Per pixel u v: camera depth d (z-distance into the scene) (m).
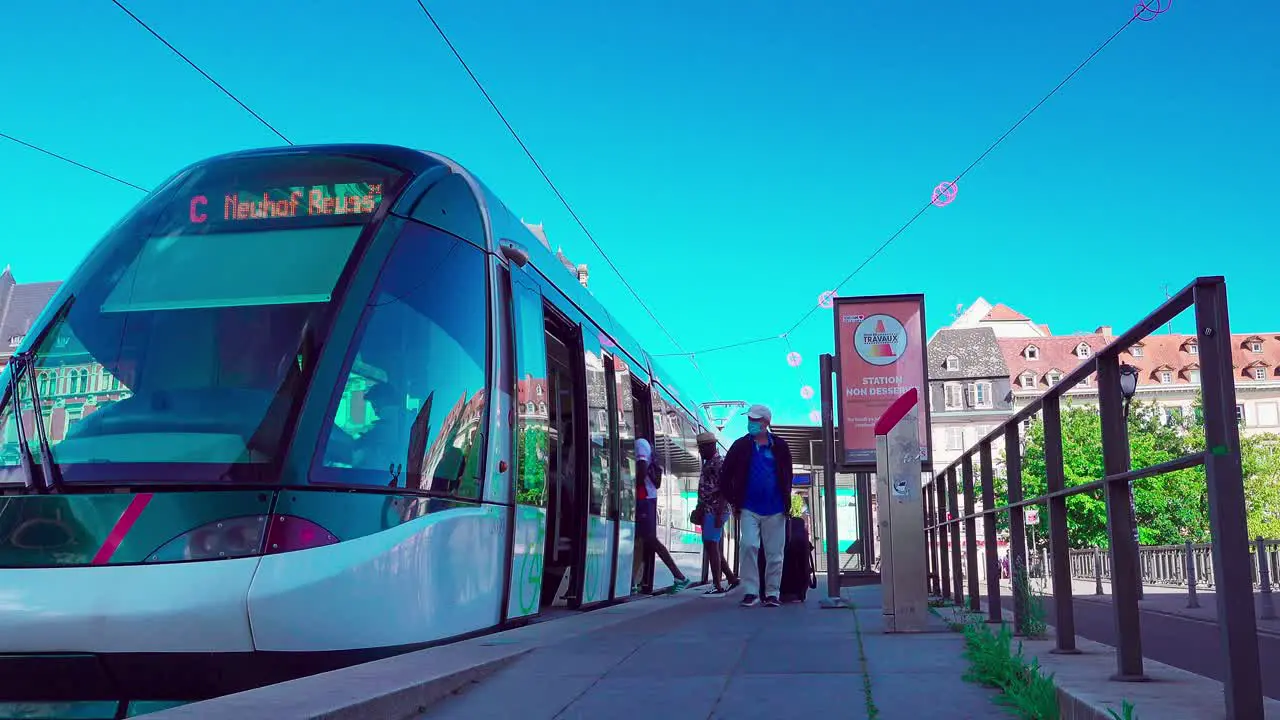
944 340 93.25
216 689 5.74
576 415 10.43
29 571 5.78
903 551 7.39
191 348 6.50
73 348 6.60
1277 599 15.57
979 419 90.62
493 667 5.40
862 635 7.08
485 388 7.58
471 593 7.11
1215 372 3.41
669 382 16.78
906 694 4.65
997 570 8.12
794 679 5.10
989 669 4.94
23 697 5.75
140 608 5.64
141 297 6.79
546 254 9.97
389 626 6.22
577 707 4.55
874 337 12.06
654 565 14.42
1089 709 3.75
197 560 5.77
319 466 6.12
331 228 7.04
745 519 10.69
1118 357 4.73
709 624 7.97
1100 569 23.02
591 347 11.12
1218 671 6.91
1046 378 95.69
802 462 25.50
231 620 5.67
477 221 7.99
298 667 5.82
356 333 6.59
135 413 6.27
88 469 6.06
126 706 5.77
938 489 12.36
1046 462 6.06
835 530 11.41
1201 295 3.46
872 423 11.88
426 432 6.82
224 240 7.00
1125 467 4.68
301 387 6.28
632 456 12.86
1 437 6.27
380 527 6.29
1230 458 3.40
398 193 7.34
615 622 8.20
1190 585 14.88
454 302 7.39
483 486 7.40
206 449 6.06
